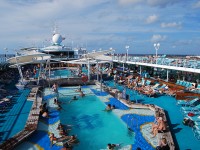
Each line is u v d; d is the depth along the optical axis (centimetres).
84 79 3120
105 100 2328
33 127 1464
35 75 3728
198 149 1221
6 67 4066
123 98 2245
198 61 2330
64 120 1817
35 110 1827
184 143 1289
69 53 5700
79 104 2259
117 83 3145
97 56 3203
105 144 1383
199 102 1941
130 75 3359
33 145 1280
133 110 1950
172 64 2608
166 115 1756
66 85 3159
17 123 1596
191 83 2444
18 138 1302
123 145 1337
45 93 2633
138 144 1307
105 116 1884
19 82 3014
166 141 1188
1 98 2172
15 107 1977
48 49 5447
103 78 3578
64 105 2227
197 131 1383
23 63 2809
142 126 1574
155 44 3133
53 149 1241
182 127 1518
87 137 1492
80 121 1791
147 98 2288
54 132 1459
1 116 1739
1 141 1312
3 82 3023
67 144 1234
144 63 3159
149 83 2789
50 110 1933
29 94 2388
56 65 5222
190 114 1614
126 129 1571
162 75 3334
